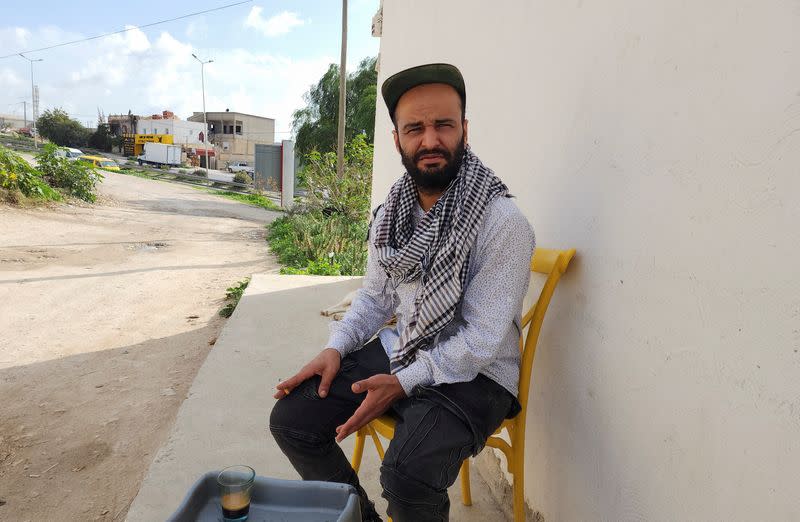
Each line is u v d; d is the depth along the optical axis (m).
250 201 23.94
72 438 3.16
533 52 2.11
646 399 1.38
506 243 1.56
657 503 1.33
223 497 1.21
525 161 2.14
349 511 1.22
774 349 1.02
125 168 40.59
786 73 1.01
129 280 7.34
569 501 1.73
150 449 3.05
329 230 10.40
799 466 0.96
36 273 7.38
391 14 5.18
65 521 2.46
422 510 1.42
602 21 1.63
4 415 3.43
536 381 1.98
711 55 1.20
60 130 65.12
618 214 1.53
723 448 1.14
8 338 4.86
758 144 1.07
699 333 1.21
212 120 68.38
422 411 1.50
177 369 4.20
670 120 1.33
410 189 1.75
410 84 1.60
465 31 2.95
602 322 1.59
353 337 1.89
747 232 1.09
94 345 4.74
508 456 1.73
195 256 9.68
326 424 1.69
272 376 3.29
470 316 1.59
